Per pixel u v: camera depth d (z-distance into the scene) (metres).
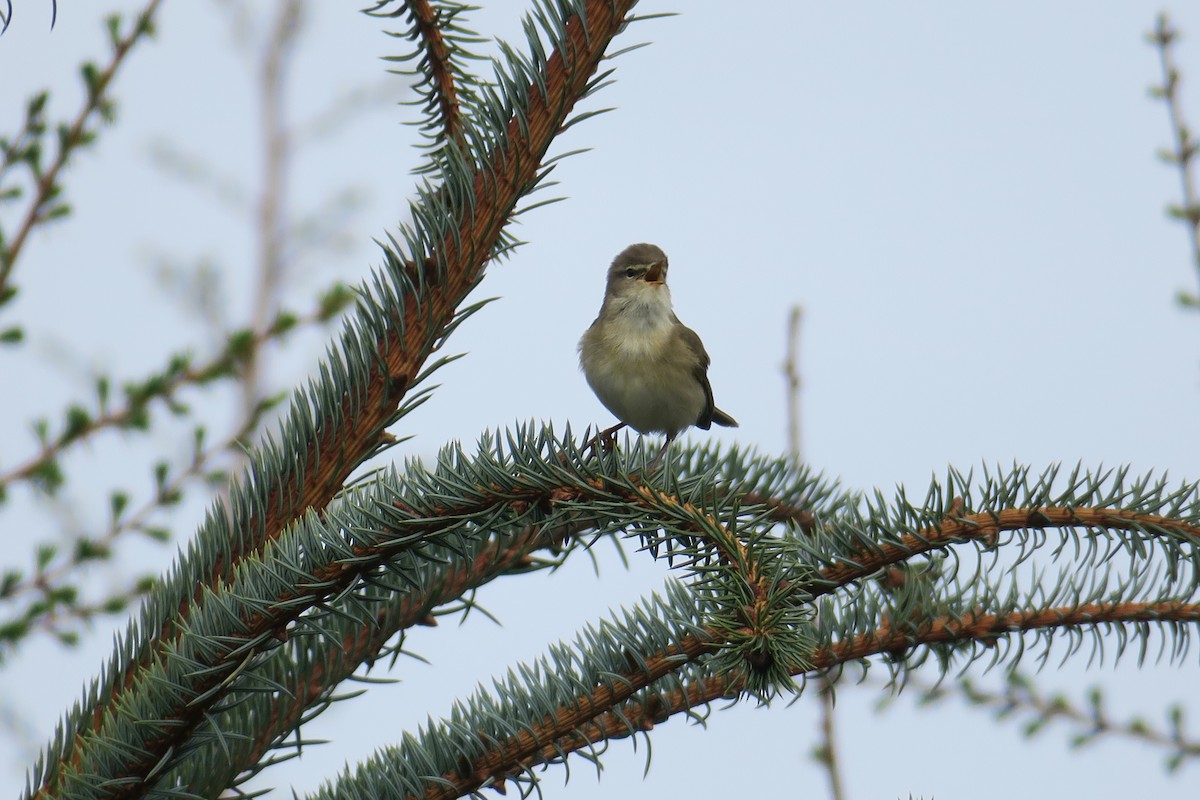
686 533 5.00
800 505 7.71
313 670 5.60
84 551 11.77
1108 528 5.33
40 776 4.87
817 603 5.79
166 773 4.74
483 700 5.32
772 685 4.63
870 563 5.40
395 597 5.79
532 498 5.14
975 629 5.66
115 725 4.64
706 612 5.15
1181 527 5.27
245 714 5.43
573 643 5.37
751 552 4.86
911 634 5.71
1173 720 9.77
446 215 5.42
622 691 5.24
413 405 5.42
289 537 4.88
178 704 4.61
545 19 5.46
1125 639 5.58
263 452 5.39
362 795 5.13
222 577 5.23
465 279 5.44
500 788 5.18
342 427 5.38
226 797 5.11
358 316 5.43
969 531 5.35
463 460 5.13
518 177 5.45
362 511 4.89
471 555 5.96
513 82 5.46
